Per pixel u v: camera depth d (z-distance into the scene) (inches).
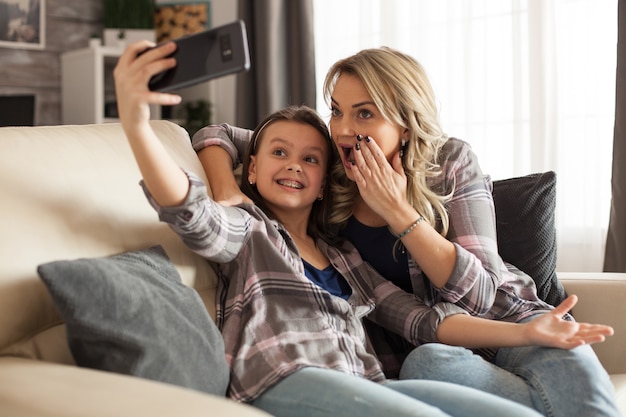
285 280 60.2
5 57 177.8
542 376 56.4
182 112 185.9
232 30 48.0
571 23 129.8
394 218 63.4
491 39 138.1
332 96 67.4
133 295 48.9
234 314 58.7
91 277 47.3
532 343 58.2
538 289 74.1
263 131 67.3
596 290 74.4
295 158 65.7
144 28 185.9
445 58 144.3
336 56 158.7
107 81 189.6
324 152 67.9
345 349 58.7
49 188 53.4
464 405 50.6
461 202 67.1
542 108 131.7
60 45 185.0
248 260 60.6
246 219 60.7
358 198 69.9
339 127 66.2
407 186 66.1
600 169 128.3
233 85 183.3
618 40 119.2
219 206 58.2
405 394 53.8
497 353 64.2
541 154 132.3
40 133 56.8
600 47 127.0
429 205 65.8
